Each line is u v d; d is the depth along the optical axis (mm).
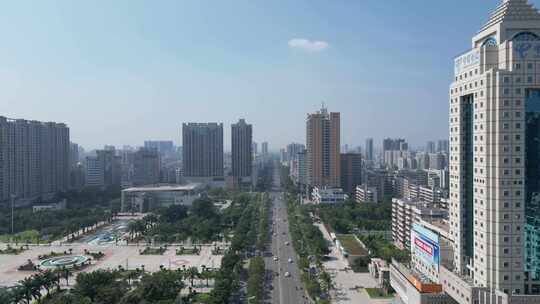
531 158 179375
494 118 178125
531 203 179500
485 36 195500
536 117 178750
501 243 178125
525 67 176125
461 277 194125
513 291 178125
